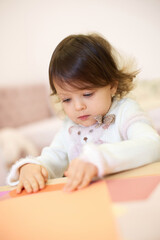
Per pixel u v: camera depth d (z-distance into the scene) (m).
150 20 3.30
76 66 0.60
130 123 0.63
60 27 3.29
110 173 0.45
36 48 3.15
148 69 3.27
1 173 1.77
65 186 0.40
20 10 3.07
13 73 2.95
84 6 3.36
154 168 0.44
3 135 2.08
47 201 0.37
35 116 2.78
